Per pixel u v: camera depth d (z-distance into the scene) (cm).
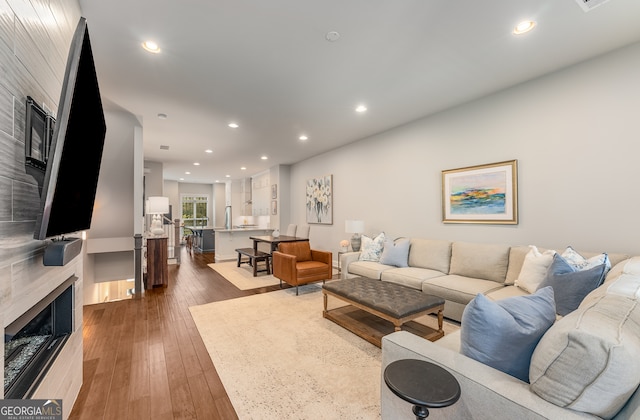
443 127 393
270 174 850
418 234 431
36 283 124
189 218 1284
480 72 287
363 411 171
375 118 420
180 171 925
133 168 408
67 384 160
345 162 581
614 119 251
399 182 461
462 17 205
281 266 440
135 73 281
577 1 188
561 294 197
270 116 406
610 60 252
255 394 187
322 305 366
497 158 333
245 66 271
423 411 99
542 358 96
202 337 273
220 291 434
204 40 230
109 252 428
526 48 246
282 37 228
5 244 99
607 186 255
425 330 277
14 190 107
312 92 329
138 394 187
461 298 283
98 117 176
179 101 351
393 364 113
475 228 357
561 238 283
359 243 504
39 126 130
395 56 257
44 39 135
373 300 260
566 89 279
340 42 235
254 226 1012
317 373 211
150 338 271
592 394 82
